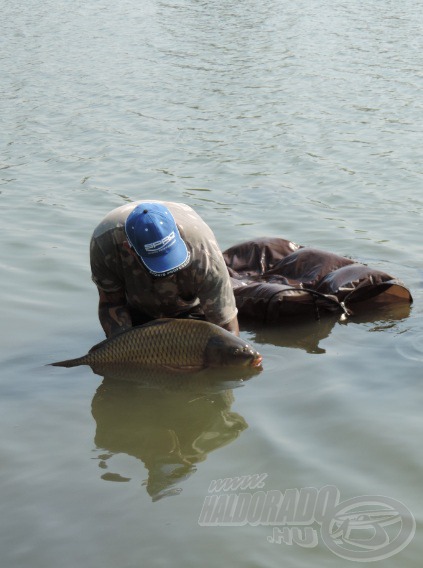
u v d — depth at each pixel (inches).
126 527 169.0
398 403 215.5
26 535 167.9
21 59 807.1
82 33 940.6
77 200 407.2
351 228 357.4
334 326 268.1
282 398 222.1
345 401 217.8
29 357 251.8
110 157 483.2
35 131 549.0
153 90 654.5
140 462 193.9
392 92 606.9
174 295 240.5
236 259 298.8
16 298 293.4
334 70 687.7
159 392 229.3
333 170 440.5
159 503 176.9
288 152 477.7
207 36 879.1
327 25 898.7
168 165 463.2
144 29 946.7
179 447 200.1
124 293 246.5
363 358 243.8
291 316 275.0
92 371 242.5
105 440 204.4
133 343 242.1
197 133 528.4
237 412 215.9
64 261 326.0
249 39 848.9
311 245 338.3
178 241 219.9
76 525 170.4
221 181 431.2
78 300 292.5
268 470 187.6
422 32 834.2
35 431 209.8
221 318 239.9
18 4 1184.8
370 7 1002.7
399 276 303.7
